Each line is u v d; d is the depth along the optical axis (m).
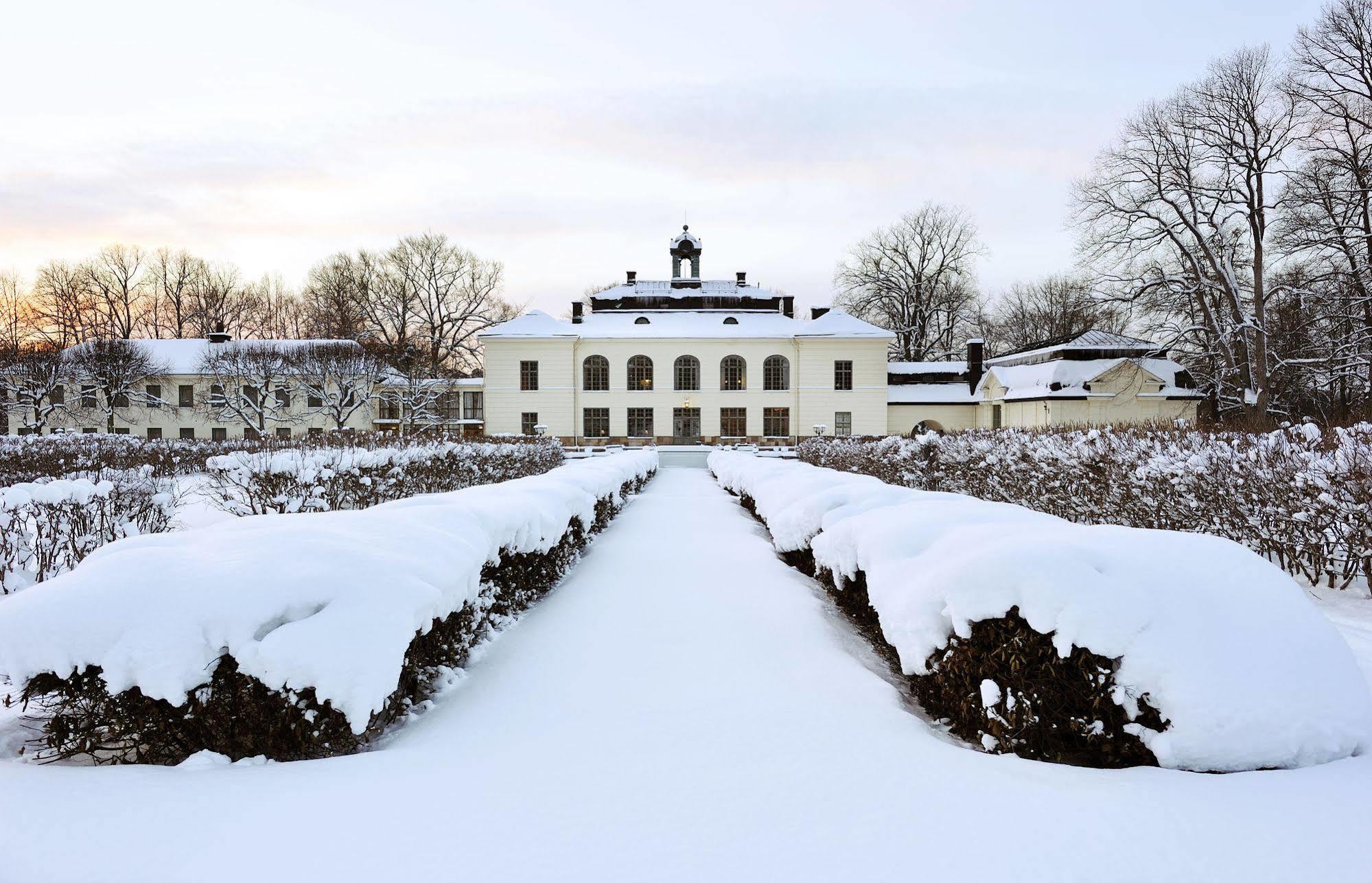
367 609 3.63
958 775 3.20
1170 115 32.12
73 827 2.76
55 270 63.06
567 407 49.69
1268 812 2.80
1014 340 70.50
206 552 3.93
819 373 50.16
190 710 3.44
